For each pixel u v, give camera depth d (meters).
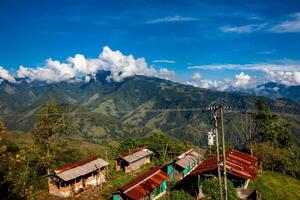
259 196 53.31
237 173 52.12
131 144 104.38
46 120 69.44
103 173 72.44
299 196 66.19
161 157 95.31
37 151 67.50
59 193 61.47
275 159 90.62
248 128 100.31
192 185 56.38
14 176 21.86
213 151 100.31
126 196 51.75
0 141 20.61
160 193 58.75
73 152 90.44
